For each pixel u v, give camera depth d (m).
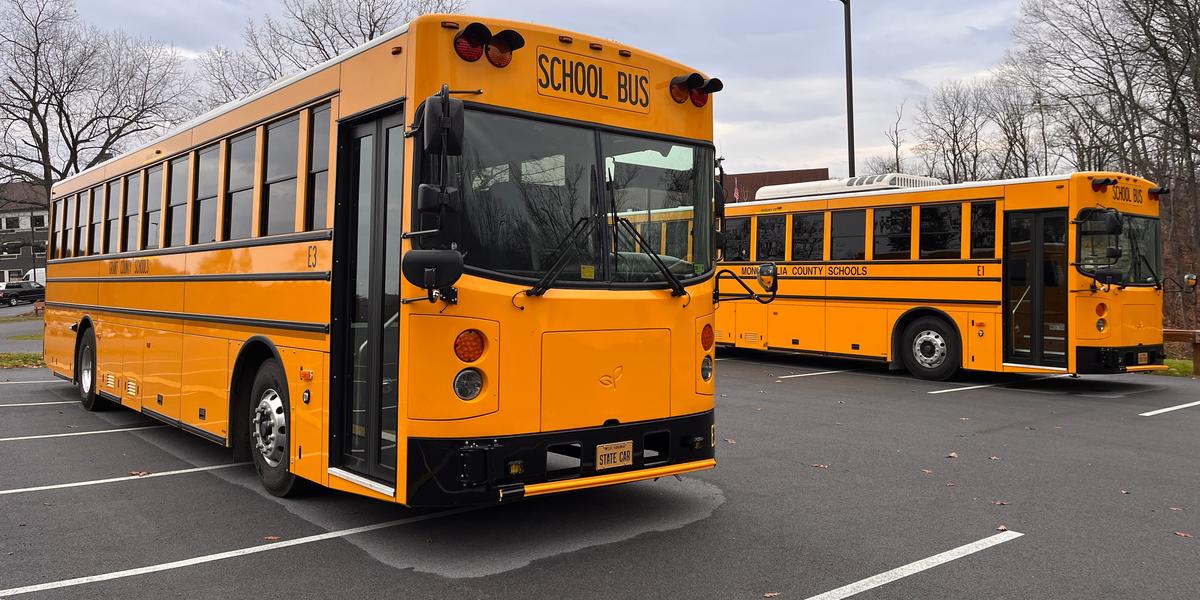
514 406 4.91
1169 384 13.88
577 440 5.14
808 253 15.85
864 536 5.50
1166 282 27.56
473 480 4.76
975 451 8.26
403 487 4.79
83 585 4.63
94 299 10.36
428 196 4.47
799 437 8.97
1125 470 7.46
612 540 5.41
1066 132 32.81
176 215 8.14
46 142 41.12
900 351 14.63
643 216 5.57
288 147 6.30
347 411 5.59
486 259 4.87
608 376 5.28
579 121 5.31
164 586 4.61
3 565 4.96
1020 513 6.06
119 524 5.81
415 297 4.75
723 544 5.33
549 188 5.15
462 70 4.91
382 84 5.23
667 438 5.56
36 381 14.67
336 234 5.61
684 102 5.90
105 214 10.15
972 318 13.47
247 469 7.55
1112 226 11.98
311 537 5.50
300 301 5.97
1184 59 24.64
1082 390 13.01
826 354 15.52
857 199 15.08
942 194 13.89
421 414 4.74
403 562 5.00
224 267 7.09
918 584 4.63
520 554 5.14
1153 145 26.94
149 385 8.59
